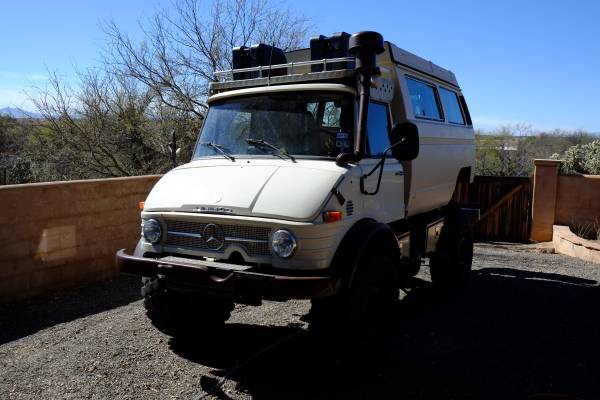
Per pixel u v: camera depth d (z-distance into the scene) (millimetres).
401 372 4488
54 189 6500
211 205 4148
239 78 5488
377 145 5145
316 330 4207
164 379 4293
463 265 7406
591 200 11570
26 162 14484
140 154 15352
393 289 4734
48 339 5062
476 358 4836
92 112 15086
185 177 4637
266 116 4957
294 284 3725
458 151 7539
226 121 5152
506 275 8469
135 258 4336
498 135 23047
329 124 4695
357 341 4348
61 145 15070
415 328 5676
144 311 5973
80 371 4391
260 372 4445
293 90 4875
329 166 4352
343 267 4051
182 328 4844
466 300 6879
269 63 5461
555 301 6855
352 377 4348
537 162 11656
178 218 4309
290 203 3943
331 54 5062
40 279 6406
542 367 4656
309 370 4488
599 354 4988
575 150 14805
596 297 7078
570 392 4176
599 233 10992
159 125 15516
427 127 6387
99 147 14914
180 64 15930
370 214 4719
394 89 5789
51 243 6508
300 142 4730
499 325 5820
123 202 7492
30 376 4281
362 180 4516
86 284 6984
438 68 7445
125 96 15398
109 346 4922
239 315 5992
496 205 12195
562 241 10586
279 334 5375
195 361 4656
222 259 4152
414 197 6051
